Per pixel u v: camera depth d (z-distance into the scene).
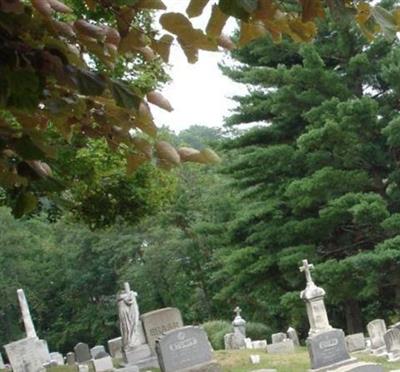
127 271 46.28
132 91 2.24
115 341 28.92
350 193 26.98
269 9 2.18
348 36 28.02
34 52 2.10
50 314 51.38
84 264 50.06
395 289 29.50
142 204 22.19
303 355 20.64
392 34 2.23
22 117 2.46
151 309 45.44
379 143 28.20
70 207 2.68
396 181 28.22
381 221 26.69
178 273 44.47
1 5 2.01
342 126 26.17
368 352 20.98
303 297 20.91
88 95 2.19
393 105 29.28
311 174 29.14
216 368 16.69
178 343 16.56
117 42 2.42
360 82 29.30
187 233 43.41
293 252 28.88
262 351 22.48
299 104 28.97
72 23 2.33
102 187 20.08
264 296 31.84
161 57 2.41
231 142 31.56
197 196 43.16
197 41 2.35
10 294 48.53
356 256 26.41
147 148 2.69
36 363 21.52
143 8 2.31
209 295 43.56
